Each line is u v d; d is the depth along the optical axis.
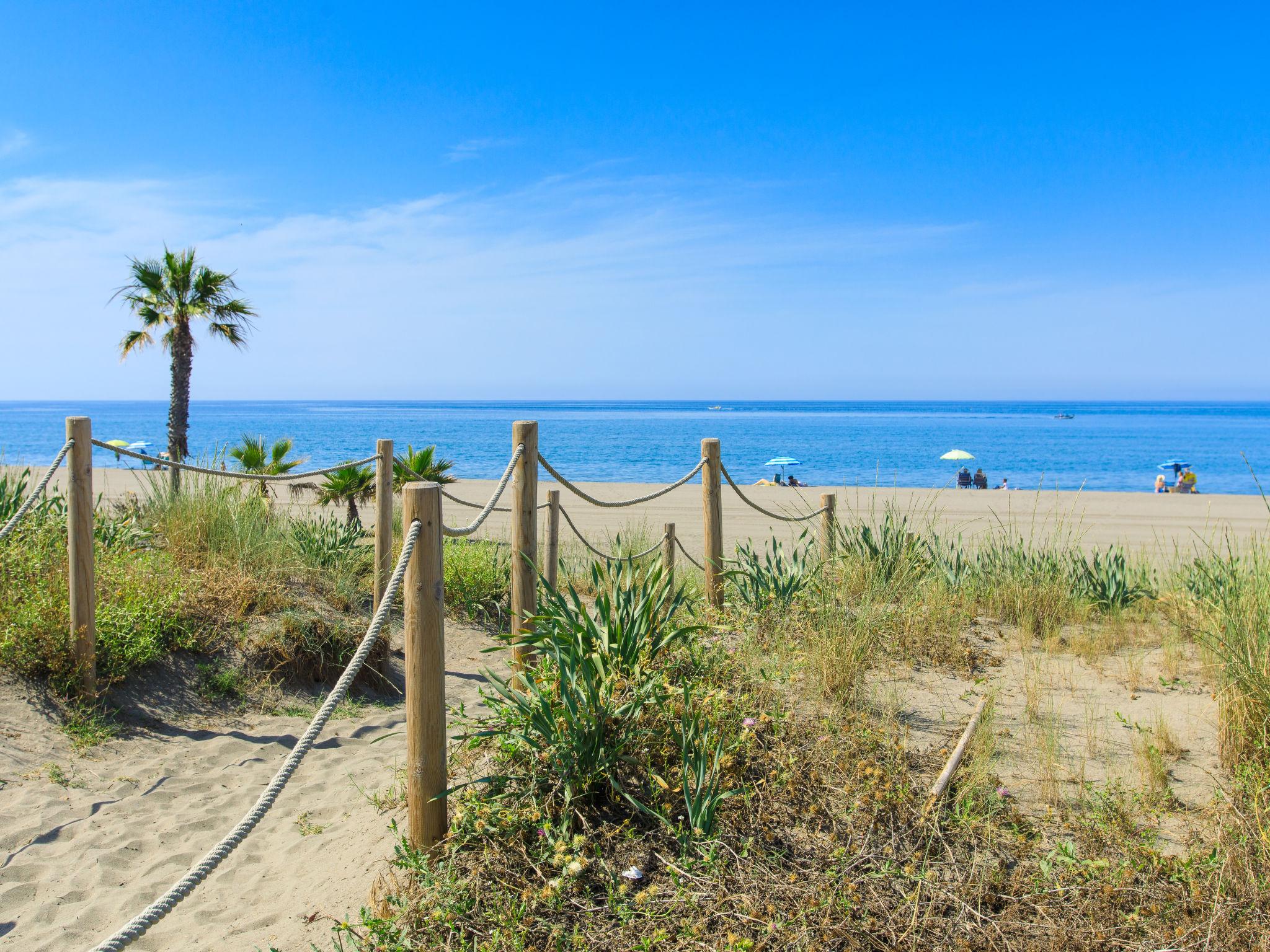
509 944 2.95
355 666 3.38
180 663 6.54
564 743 3.66
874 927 2.92
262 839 4.50
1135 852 3.26
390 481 7.88
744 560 7.35
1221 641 4.44
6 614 6.02
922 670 5.66
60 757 5.25
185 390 14.95
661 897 3.13
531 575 5.18
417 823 3.50
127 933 2.42
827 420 139.12
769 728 4.25
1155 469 44.72
